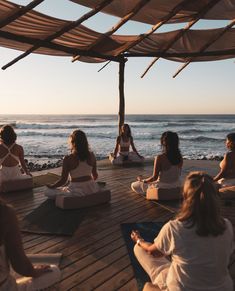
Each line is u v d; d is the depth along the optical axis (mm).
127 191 5398
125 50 7254
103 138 29297
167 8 5402
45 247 3188
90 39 6109
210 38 6797
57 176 6527
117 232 3564
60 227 3695
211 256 1607
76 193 4375
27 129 41406
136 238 2340
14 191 5309
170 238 1691
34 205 4562
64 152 19141
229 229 1674
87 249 3135
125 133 7945
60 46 5965
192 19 6020
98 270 2715
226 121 56156
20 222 3859
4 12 4227
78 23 5027
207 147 23688
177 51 7457
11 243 1566
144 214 4168
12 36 4957
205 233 1573
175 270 1715
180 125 46781
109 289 2428
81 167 4328
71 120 67938
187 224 1630
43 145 23500
